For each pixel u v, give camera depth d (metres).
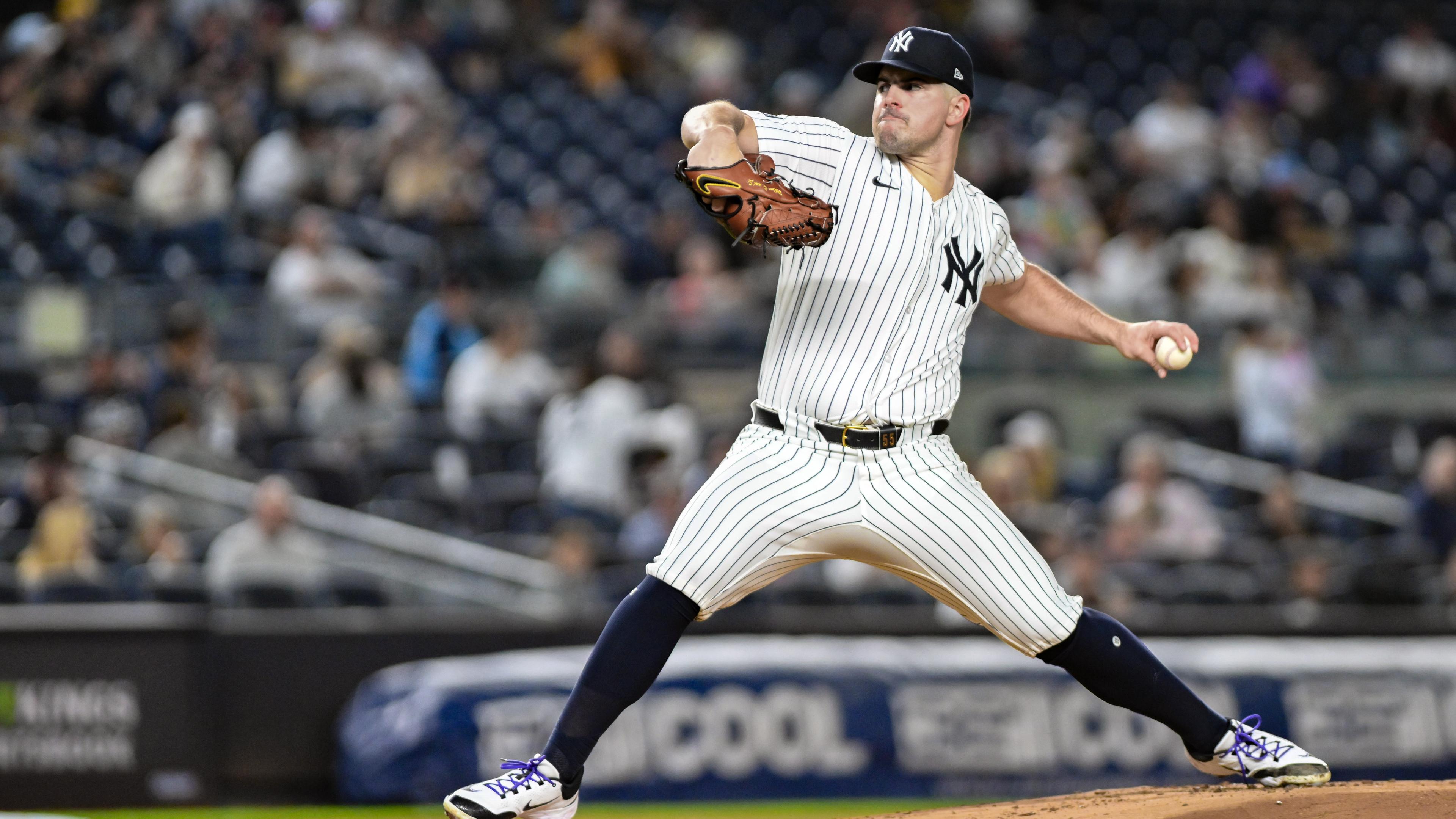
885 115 12.48
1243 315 45.09
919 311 12.62
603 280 43.38
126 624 26.45
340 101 49.69
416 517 33.75
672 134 55.94
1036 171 51.69
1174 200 52.53
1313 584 33.66
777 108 56.47
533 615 29.81
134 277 41.25
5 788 25.31
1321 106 65.50
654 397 37.34
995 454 35.25
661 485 32.66
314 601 29.77
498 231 47.25
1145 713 13.73
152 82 50.06
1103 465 40.41
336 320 38.44
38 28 51.91
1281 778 13.73
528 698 26.30
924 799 27.34
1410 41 69.69
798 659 27.67
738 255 45.28
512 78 57.38
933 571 12.87
